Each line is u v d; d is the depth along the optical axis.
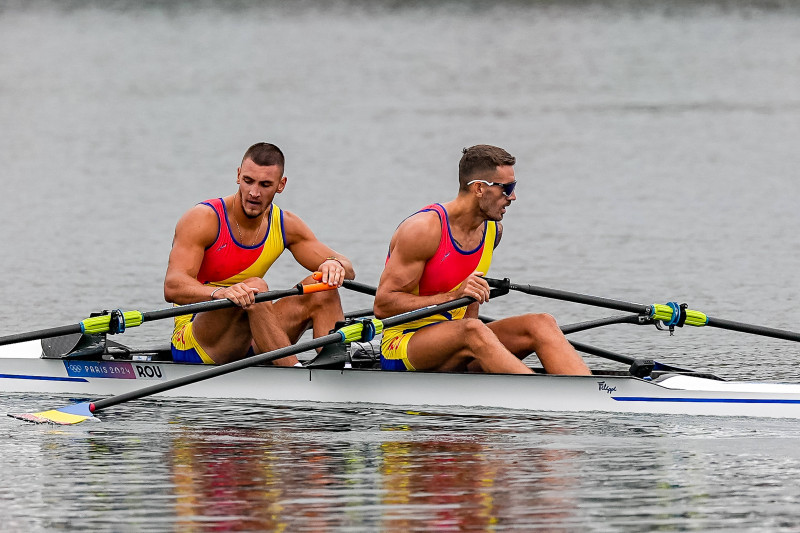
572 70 194.50
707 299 62.81
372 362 45.91
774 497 30.72
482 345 40.75
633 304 43.62
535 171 110.00
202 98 165.25
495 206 41.16
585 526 28.48
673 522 28.78
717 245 78.25
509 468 33.44
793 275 69.12
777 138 128.62
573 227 84.75
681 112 149.00
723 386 39.84
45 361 45.00
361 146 124.31
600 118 144.12
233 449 35.81
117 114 149.62
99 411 41.22
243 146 124.94
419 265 41.78
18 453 35.38
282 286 65.31
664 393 40.03
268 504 30.11
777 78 182.00
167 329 56.03
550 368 41.00
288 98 165.50
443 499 30.53
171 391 43.62
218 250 44.44
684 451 35.28
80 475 32.88
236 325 43.78
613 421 39.09
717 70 191.50
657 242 79.25
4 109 153.88
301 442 36.62
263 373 43.19
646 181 104.81
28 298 62.19
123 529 28.30
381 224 85.50
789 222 86.81
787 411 39.47
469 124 139.50
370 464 33.97
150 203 94.69
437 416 39.97
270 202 43.94
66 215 89.50
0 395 44.38
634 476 32.62
